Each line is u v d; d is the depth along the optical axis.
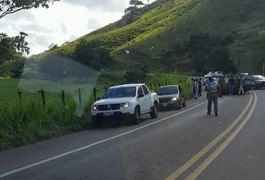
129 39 166.12
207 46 122.94
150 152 12.17
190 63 118.00
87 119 20.16
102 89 32.50
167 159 11.07
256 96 38.66
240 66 109.38
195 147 12.88
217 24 153.00
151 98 22.73
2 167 10.78
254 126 17.53
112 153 12.16
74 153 12.50
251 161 10.69
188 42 128.75
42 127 17.09
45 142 15.30
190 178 8.98
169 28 154.12
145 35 156.25
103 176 9.27
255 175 9.23
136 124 20.23
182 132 16.47
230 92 42.12
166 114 25.27
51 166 10.66
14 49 12.63
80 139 15.66
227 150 12.26
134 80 54.06
